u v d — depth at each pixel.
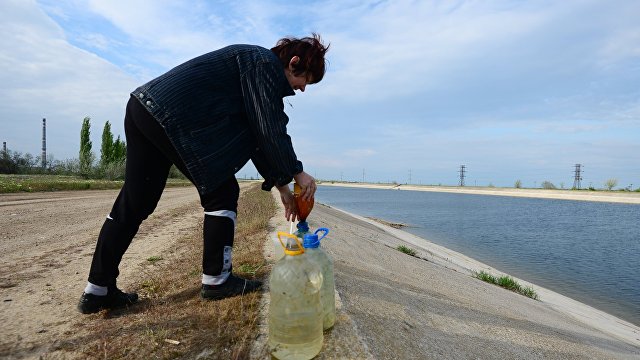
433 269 7.62
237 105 2.39
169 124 2.21
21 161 44.25
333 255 4.93
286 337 1.89
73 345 2.16
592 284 10.30
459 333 2.95
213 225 2.60
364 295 2.96
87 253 4.99
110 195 16.02
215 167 2.32
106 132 45.38
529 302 6.89
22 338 2.28
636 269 12.10
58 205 11.42
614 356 4.13
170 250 5.02
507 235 19.38
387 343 2.22
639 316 7.82
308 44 2.49
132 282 3.46
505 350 2.94
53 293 3.22
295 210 2.57
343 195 72.00
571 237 19.09
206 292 2.67
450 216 29.84
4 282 3.56
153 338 2.14
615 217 30.38
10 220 8.12
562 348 3.54
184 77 2.26
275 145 2.27
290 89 2.44
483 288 6.82
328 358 1.94
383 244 10.53
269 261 3.69
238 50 2.39
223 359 1.96
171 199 15.98
